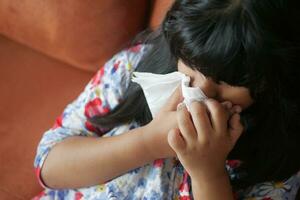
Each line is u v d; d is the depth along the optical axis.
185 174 0.80
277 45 0.58
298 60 0.61
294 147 0.74
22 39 1.29
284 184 0.82
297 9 0.59
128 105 0.84
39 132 1.11
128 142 0.78
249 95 0.65
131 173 0.82
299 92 0.65
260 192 0.82
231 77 0.61
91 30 1.17
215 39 0.58
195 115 0.67
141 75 0.76
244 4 0.58
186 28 0.60
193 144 0.68
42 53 1.29
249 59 0.58
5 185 1.02
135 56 0.90
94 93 0.91
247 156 0.79
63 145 0.87
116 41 1.18
